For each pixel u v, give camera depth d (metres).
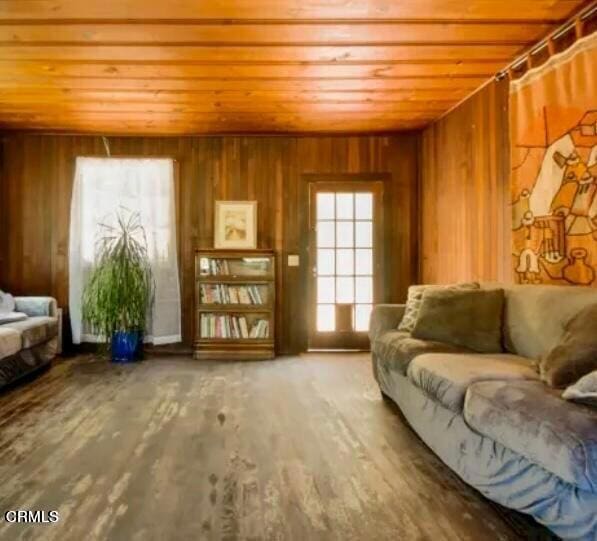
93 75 3.89
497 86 3.98
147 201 5.68
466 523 2.04
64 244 5.74
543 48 3.34
